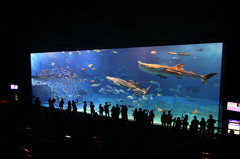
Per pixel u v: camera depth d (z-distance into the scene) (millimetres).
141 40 10836
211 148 6156
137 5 4742
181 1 4402
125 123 12445
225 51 10477
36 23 6750
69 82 33812
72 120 12891
